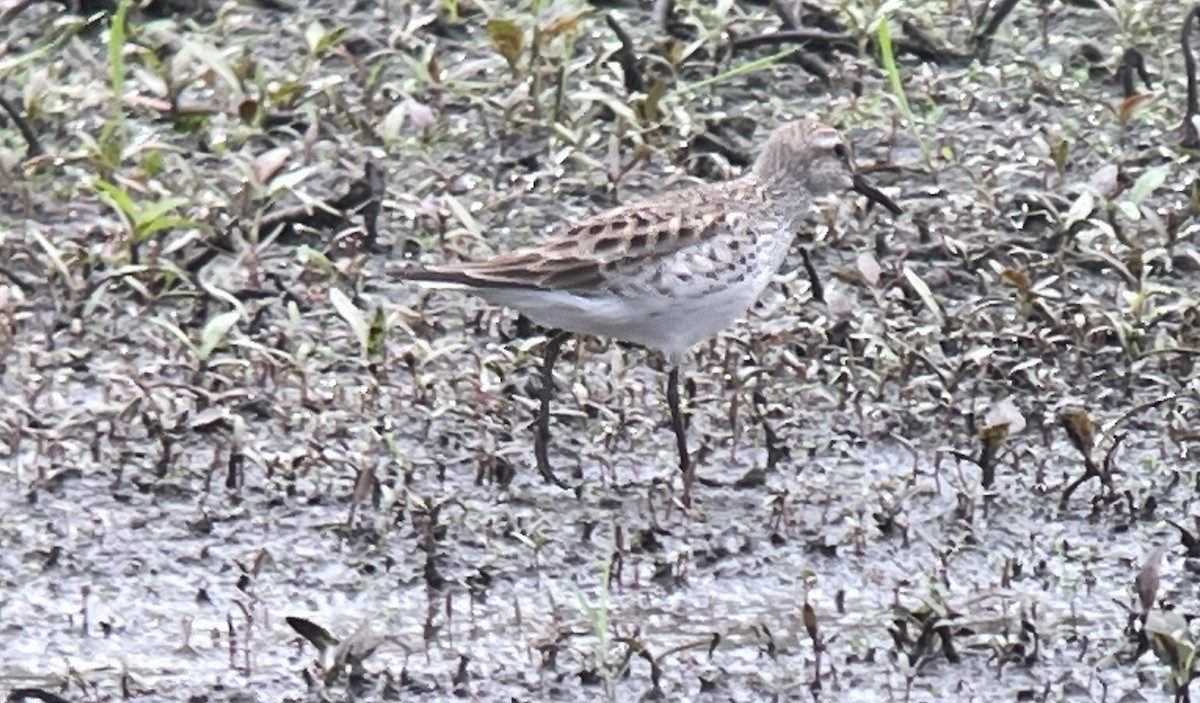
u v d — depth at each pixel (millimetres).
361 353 14727
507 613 12328
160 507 13258
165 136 17344
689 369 14727
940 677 11773
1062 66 18422
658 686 11617
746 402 14227
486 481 13477
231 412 13875
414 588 12570
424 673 11773
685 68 18328
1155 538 13039
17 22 18750
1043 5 19172
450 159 17125
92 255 15469
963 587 12602
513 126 17266
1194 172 17047
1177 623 11500
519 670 11805
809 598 12492
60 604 12438
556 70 17656
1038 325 14922
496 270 13117
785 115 17891
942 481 13586
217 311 15266
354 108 17719
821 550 12875
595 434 13969
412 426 14008
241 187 16188
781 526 13078
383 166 16969
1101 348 14852
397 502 13172
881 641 12078
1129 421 14125
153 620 12305
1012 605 12406
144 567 12758
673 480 13516
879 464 13766
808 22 18781
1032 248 15961
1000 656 11836
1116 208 15938
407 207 16250
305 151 16938
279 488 13375
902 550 12914
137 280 15242
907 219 16391
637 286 13203
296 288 15523
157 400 14008
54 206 16469
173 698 11617
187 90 17844
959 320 14977
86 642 12125
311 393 14203
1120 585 12609
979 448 13867
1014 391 14508
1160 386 14500
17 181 16609
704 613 12352
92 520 13148
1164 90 17938
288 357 14305
